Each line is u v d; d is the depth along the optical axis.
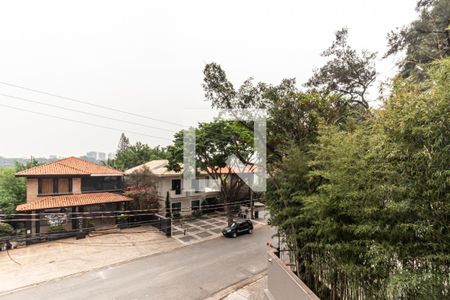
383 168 2.58
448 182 1.94
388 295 2.19
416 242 2.27
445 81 1.97
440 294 1.96
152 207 16.56
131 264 9.37
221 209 19.94
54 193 14.48
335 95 5.80
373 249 2.59
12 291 7.23
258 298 6.25
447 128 1.91
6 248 11.39
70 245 12.10
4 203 14.39
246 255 10.11
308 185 4.39
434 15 7.82
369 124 3.30
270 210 5.26
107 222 15.73
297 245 4.82
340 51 9.56
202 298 6.45
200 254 10.41
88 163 17.44
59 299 6.68
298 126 5.79
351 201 2.98
